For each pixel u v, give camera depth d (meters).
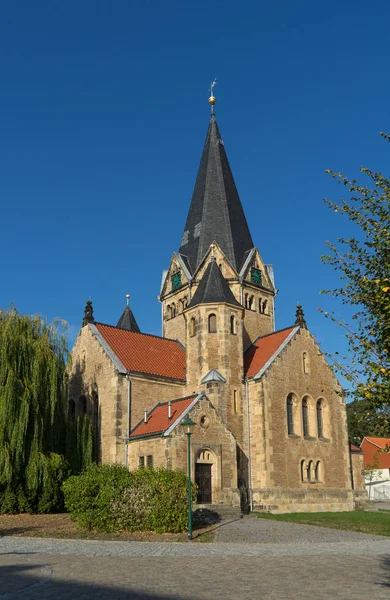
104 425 43.41
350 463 50.06
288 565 18.72
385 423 13.46
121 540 25.70
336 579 16.11
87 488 28.72
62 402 41.47
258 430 44.16
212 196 61.78
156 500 28.41
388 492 84.25
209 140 65.62
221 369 45.56
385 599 13.34
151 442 38.72
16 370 36.97
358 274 14.17
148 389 44.84
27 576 16.34
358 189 14.48
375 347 13.52
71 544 23.89
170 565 18.53
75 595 13.78
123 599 13.33
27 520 33.09
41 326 41.19
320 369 49.91
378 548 24.03
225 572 17.22
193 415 38.19
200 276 57.81
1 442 34.31
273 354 47.19
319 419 49.16
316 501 45.38
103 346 46.03
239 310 48.34
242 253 59.97
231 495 38.47
